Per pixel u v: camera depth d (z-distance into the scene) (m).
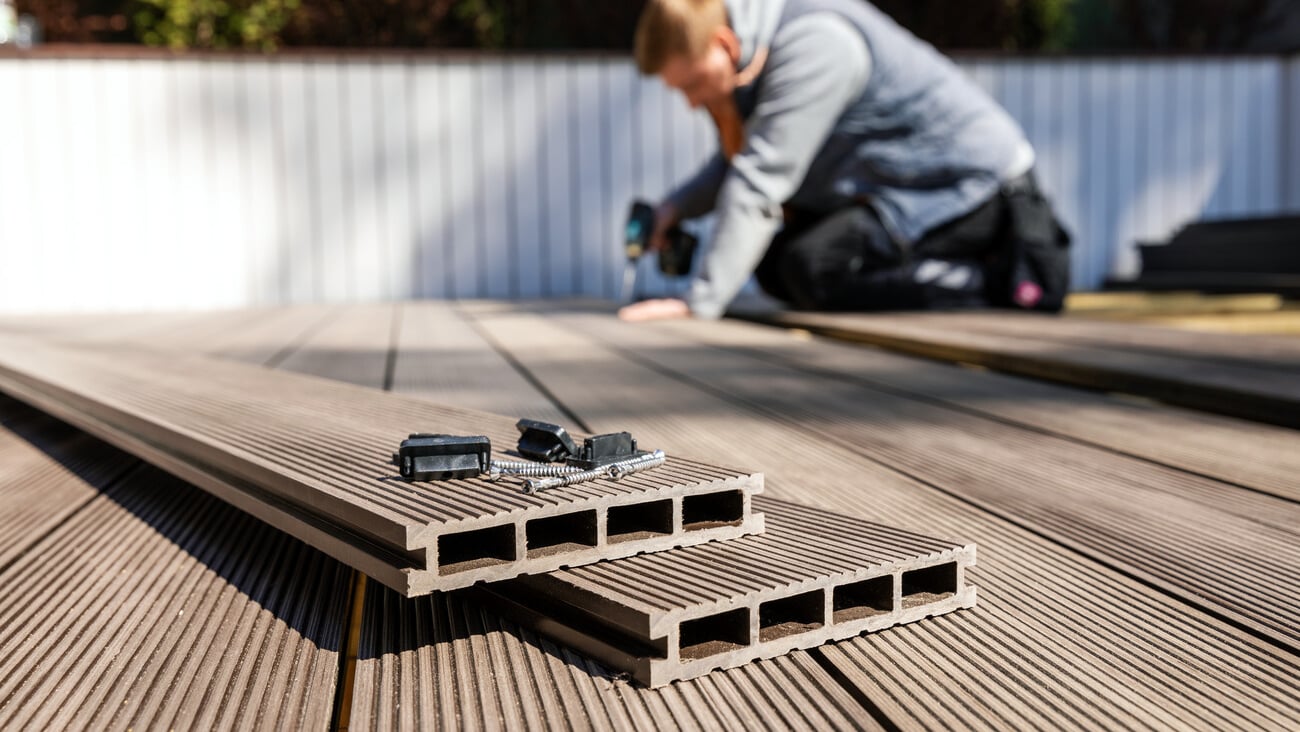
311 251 4.90
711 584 0.61
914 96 2.94
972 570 0.79
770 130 2.86
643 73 2.91
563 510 0.63
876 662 0.62
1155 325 2.59
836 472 1.11
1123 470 1.13
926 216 3.05
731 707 0.56
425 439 0.72
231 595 0.78
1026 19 6.06
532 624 0.67
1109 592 0.75
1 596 0.78
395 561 0.60
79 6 5.79
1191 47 6.68
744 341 2.61
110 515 1.04
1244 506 0.98
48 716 0.57
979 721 0.54
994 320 2.80
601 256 5.11
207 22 5.42
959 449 1.24
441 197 4.97
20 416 1.72
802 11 2.81
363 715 0.55
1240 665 0.62
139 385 1.40
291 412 1.10
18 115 4.57
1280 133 5.38
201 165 4.76
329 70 4.82
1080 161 5.28
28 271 4.65
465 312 3.94
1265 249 4.25
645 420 1.42
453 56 4.88
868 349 2.42
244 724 0.55
